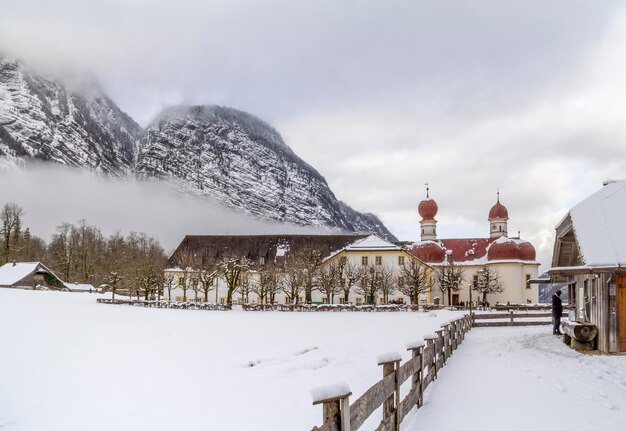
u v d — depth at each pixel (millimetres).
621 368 15961
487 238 90375
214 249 89938
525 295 82500
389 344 25531
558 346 22484
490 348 22297
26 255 141250
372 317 48000
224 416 11703
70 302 59000
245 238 91062
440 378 14320
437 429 9172
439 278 80375
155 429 10898
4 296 60750
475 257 88188
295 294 72500
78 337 27359
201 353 22078
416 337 29000
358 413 6340
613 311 19922
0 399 14336
